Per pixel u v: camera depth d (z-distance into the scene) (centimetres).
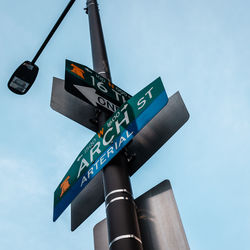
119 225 286
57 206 386
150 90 359
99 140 381
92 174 351
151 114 333
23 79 494
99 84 470
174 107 396
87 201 417
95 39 634
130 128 345
